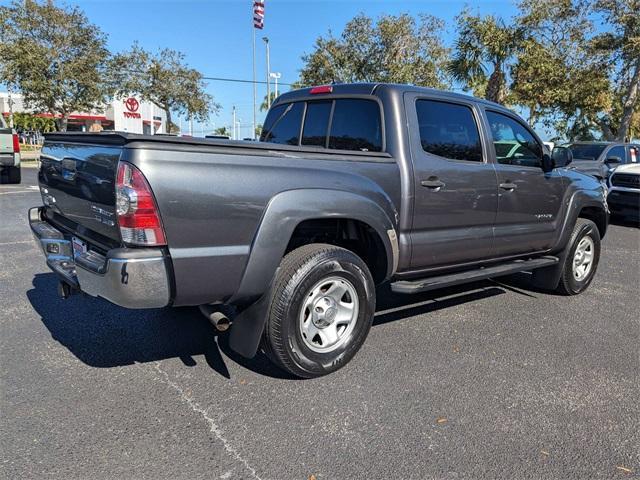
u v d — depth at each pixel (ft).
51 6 76.33
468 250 14.16
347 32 71.05
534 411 10.20
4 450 8.45
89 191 10.32
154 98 94.89
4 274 18.58
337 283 11.19
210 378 11.18
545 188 16.33
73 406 9.86
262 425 9.42
